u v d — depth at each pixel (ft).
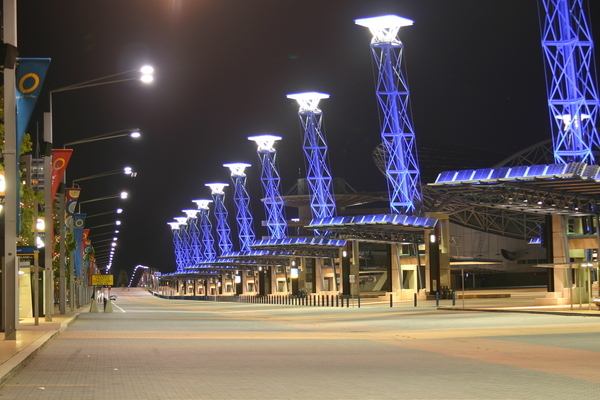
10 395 41.73
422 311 169.37
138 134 156.66
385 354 67.36
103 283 372.38
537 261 481.87
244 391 43.75
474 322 120.26
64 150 127.65
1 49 76.38
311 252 372.58
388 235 280.92
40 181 127.44
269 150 492.54
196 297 533.96
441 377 50.29
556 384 46.83
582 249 190.60
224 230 651.25
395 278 288.51
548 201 169.07
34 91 78.38
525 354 66.33
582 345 75.15
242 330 109.81
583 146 232.53
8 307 78.18
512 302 215.92
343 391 43.75
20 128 78.33
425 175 476.95
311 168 404.16
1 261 82.94
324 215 401.49
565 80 234.79
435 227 260.83
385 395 42.22
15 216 78.74
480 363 59.11
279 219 499.10
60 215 166.40
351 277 282.36
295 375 51.44
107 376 50.83
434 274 260.21
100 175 206.80
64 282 166.40
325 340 85.76
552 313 142.41
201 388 44.96
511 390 44.16
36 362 60.03
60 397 41.06
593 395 42.22
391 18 310.86
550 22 237.25
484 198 173.27
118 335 96.53
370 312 176.45
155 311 224.94
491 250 506.89
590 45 233.14
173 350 72.23
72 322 136.56
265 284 492.54
